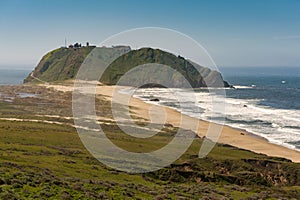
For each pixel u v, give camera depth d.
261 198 32.66
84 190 26.80
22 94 148.88
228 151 55.69
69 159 40.53
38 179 27.45
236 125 94.38
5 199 21.45
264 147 70.81
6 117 82.62
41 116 86.31
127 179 34.72
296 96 191.00
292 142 76.56
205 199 29.67
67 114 91.56
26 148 45.19
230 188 37.12
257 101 164.12
